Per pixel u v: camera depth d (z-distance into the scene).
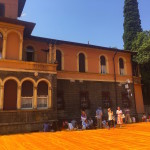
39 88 15.56
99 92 21.03
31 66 15.29
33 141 9.55
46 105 15.50
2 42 15.00
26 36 17.94
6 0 17.31
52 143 8.91
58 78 18.95
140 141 9.13
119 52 24.12
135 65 25.89
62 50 20.03
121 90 22.77
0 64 14.08
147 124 18.33
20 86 14.43
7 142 9.32
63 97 18.61
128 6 38.53
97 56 22.27
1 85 13.70
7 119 13.36
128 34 36.19
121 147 7.78
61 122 17.69
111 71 22.78
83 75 20.56
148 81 26.75
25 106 14.58
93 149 7.47
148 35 28.84
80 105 19.39
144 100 27.95
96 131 13.70
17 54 15.18
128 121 21.08
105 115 20.55
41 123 14.56
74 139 10.05
